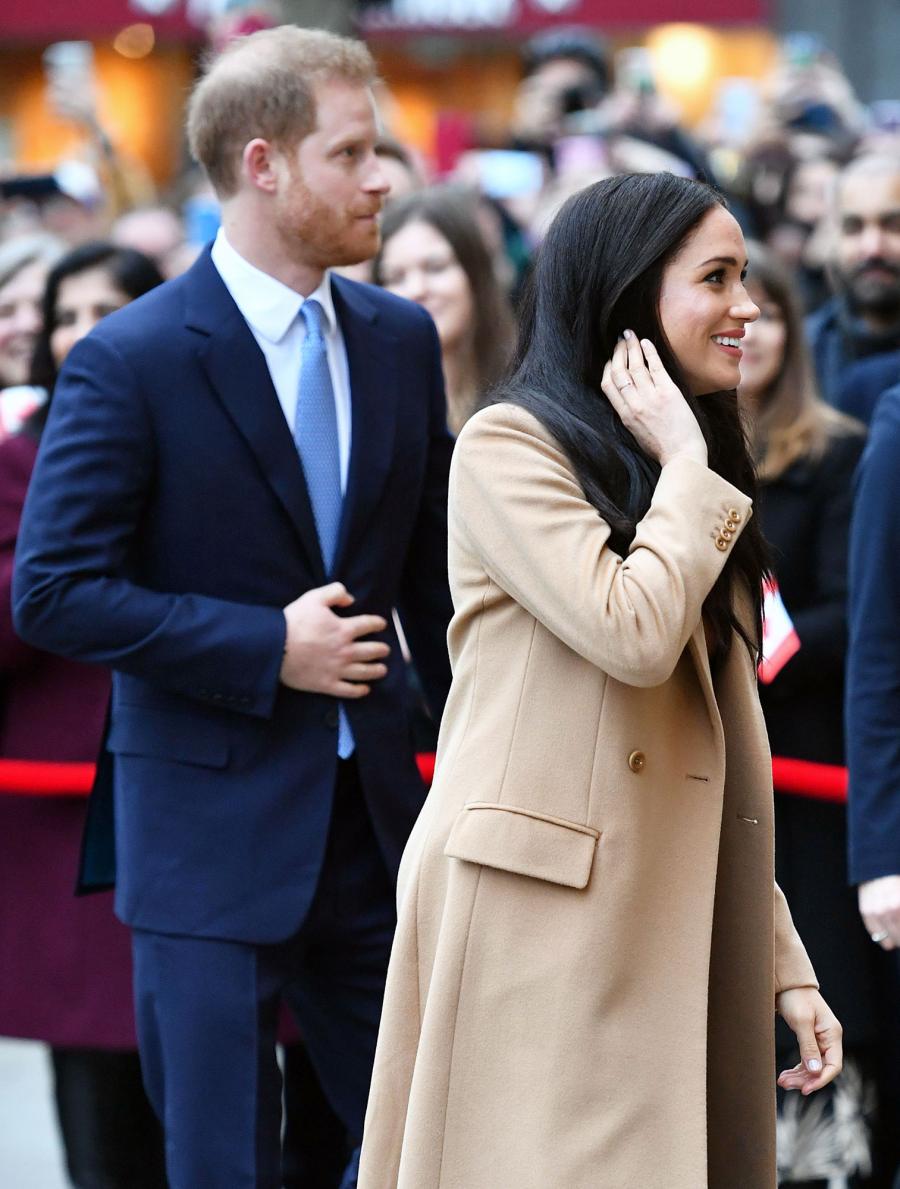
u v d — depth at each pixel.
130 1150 8.88
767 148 15.43
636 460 5.61
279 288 6.97
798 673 8.59
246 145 6.87
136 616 6.70
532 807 5.55
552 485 5.52
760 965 5.86
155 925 6.90
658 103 18.80
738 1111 5.96
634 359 5.61
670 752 5.64
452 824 5.66
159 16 27.62
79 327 9.17
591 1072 5.48
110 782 7.36
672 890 5.59
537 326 5.78
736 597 5.95
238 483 6.86
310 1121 8.47
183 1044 6.85
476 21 28.47
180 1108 6.87
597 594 5.36
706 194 5.65
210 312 6.91
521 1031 5.54
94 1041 8.48
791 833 8.59
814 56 19.62
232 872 6.86
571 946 5.50
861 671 7.45
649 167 15.95
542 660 5.61
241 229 6.98
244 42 7.02
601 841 5.51
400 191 10.62
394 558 7.22
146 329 6.86
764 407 8.91
